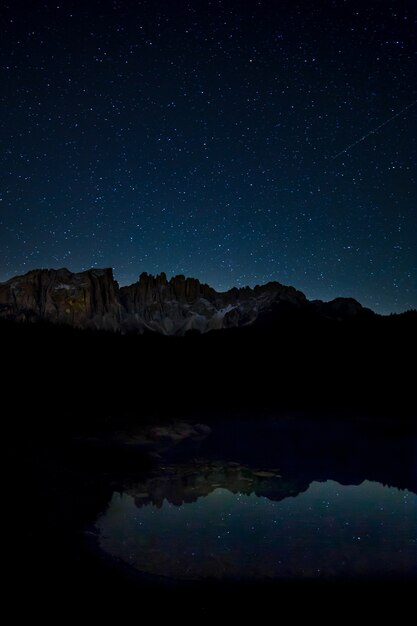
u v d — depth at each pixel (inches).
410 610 296.7
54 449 713.6
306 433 1026.7
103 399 1157.1
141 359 1665.8
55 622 259.4
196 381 1578.5
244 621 278.5
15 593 287.4
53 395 1074.1
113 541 398.0
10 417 848.3
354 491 597.6
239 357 1891.0
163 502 524.1
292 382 1615.4
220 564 364.2
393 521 484.1
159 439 888.3
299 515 499.5
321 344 1969.7
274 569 358.0
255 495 571.5
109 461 688.4
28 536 382.3
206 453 809.5
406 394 1437.0
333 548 405.4
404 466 740.0
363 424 1125.1
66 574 321.7
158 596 303.7
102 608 280.7
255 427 1084.5
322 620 283.3
